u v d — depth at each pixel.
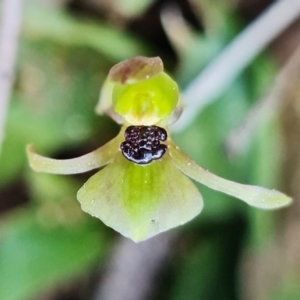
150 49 0.09
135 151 0.06
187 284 0.09
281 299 0.09
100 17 0.10
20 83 0.09
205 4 0.09
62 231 0.09
